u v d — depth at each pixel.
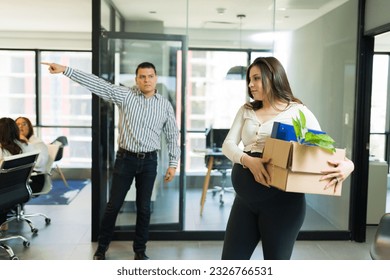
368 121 3.80
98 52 3.60
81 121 7.43
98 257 3.21
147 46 3.74
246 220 1.83
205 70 5.09
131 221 3.85
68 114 7.43
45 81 7.39
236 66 3.97
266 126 1.77
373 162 4.47
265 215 1.75
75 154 7.42
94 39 3.58
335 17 3.88
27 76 7.37
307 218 3.94
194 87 5.27
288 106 1.77
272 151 1.63
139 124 3.10
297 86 4.02
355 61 3.81
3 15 5.74
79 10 5.36
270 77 1.74
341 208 3.95
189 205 4.26
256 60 1.79
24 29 6.96
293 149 1.51
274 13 3.89
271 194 1.71
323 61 4.00
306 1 3.89
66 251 3.44
